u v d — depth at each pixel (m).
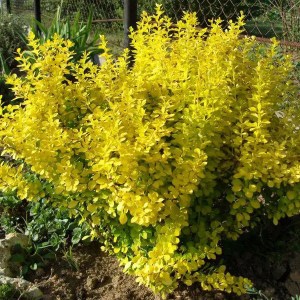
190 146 2.23
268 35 4.46
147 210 2.03
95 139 2.26
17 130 2.39
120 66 2.68
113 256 2.85
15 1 11.17
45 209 3.05
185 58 2.55
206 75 2.44
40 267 2.79
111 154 2.23
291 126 2.49
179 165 2.19
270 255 2.68
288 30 3.99
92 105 2.46
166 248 2.07
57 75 2.51
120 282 2.65
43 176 2.42
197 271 2.42
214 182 2.32
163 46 2.71
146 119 2.40
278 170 2.26
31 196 2.45
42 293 2.57
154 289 2.19
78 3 7.97
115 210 2.35
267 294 2.57
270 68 2.59
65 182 2.22
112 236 2.62
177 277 2.15
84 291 2.63
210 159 2.34
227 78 2.47
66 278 2.71
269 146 2.32
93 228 2.60
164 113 2.21
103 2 7.16
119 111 2.28
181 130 2.33
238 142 2.27
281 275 2.68
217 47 2.59
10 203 3.22
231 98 2.44
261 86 2.30
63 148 2.26
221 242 2.67
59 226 2.94
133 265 2.27
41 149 2.27
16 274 2.72
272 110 2.54
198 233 2.35
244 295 2.54
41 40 5.95
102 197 2.24
